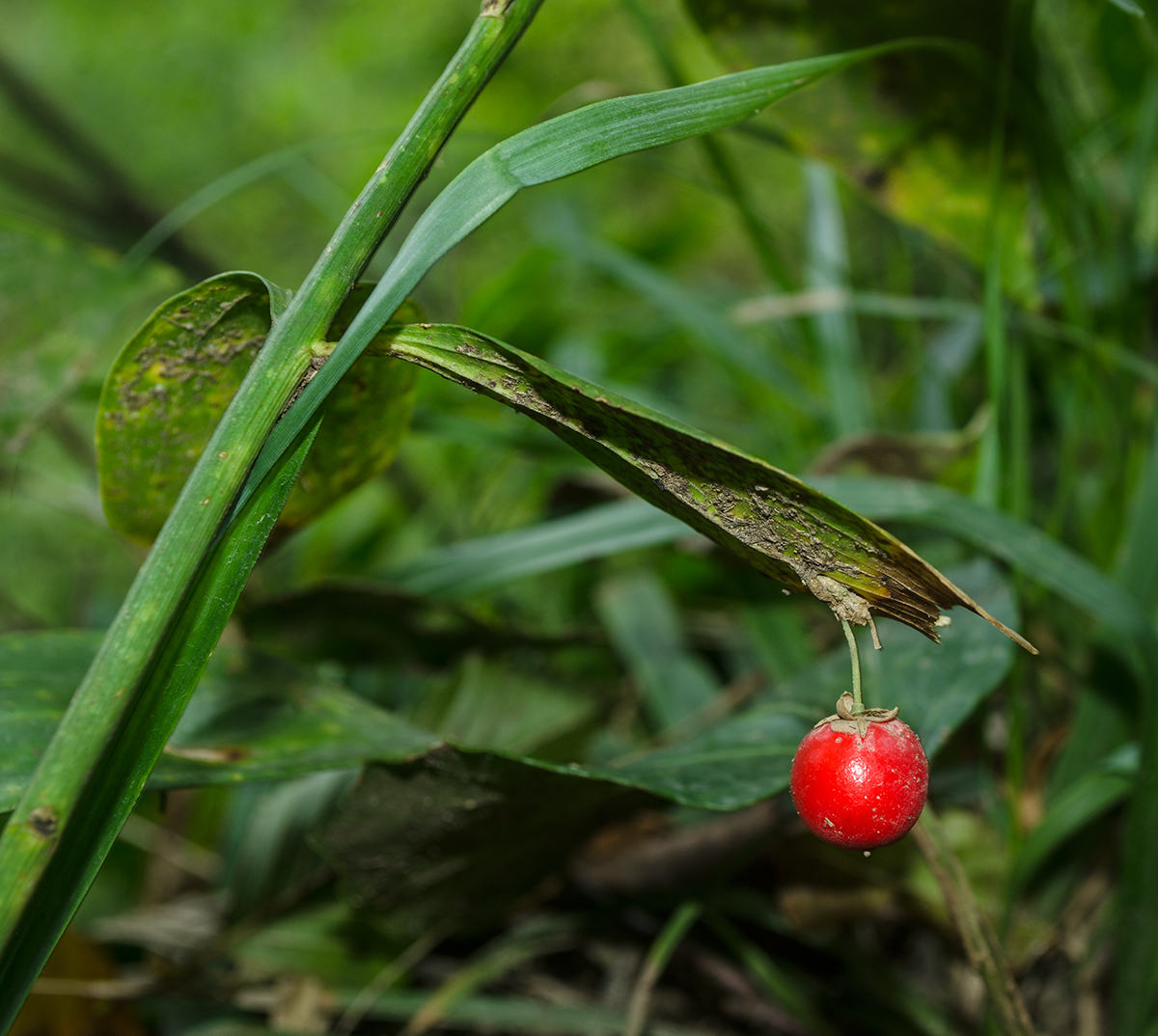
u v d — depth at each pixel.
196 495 0.21
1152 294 0.37
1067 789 0.30
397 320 0.23
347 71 1.32
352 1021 0.32
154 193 1.39
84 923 0.37
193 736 0.25
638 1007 0.28
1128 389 0.33
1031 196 0.38
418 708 0.41
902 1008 0.29
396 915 0.28
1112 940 0.31
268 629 0.32
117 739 0.21
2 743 0.24
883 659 0.27
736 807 0.24
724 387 0.66
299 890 0.31
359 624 0.33
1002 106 0.27
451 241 0.21
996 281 0.27
